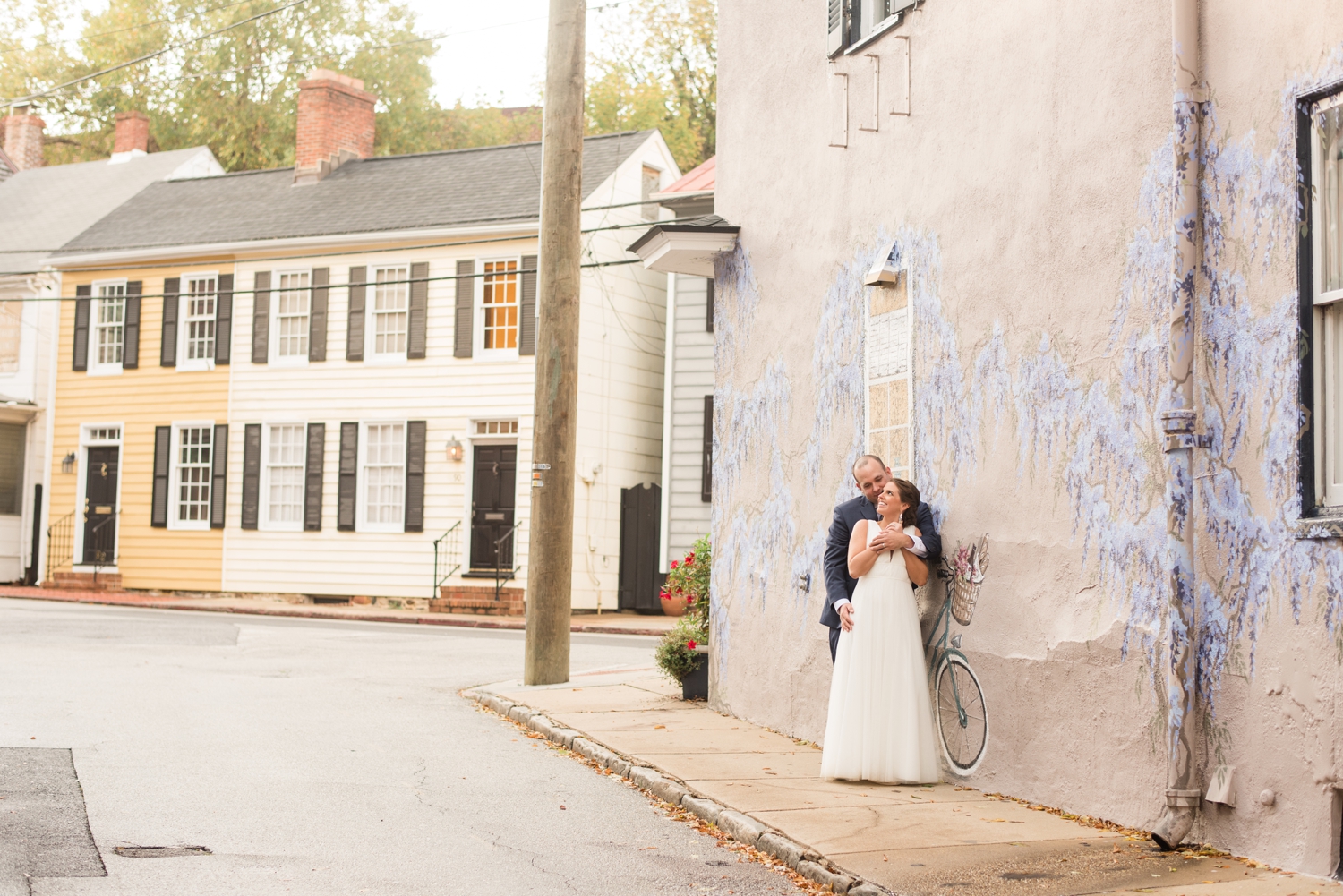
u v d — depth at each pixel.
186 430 27.27
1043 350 6.66
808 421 9.18
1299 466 5.10
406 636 18.22
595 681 12.21
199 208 29.08
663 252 10.64
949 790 7.03
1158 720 5.78
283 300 26.53
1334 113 5.07
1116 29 6.19
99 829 5.99
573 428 12.17
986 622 7.05
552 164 12.15
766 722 9.43
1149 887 4.94
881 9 8.59
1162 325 5.84
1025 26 6.89
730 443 10.41
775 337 9.73
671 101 41.16
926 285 7.75
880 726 7.16
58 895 4.90
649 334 26.14
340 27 41.56
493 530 24.39
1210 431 5.54
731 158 10.64
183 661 13.71
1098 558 6.21
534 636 11.98
